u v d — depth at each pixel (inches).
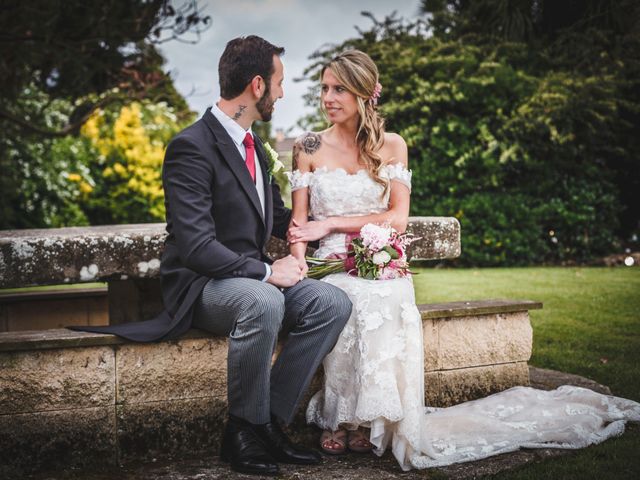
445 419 106.5
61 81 302.8
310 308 96.8
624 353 160.1
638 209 391.9
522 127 348.5
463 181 353.1
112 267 110.8
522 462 96.7
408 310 100.6
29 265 105.9
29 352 92.0
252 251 100.2
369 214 116.1
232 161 98.1
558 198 353.4
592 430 107.9
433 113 361.7
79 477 91.0
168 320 98.7
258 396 92.3
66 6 255.8
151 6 248.4
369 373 96.7
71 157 440.5
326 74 114.9
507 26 400.8
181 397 99.3
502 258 345.1
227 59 99.5
